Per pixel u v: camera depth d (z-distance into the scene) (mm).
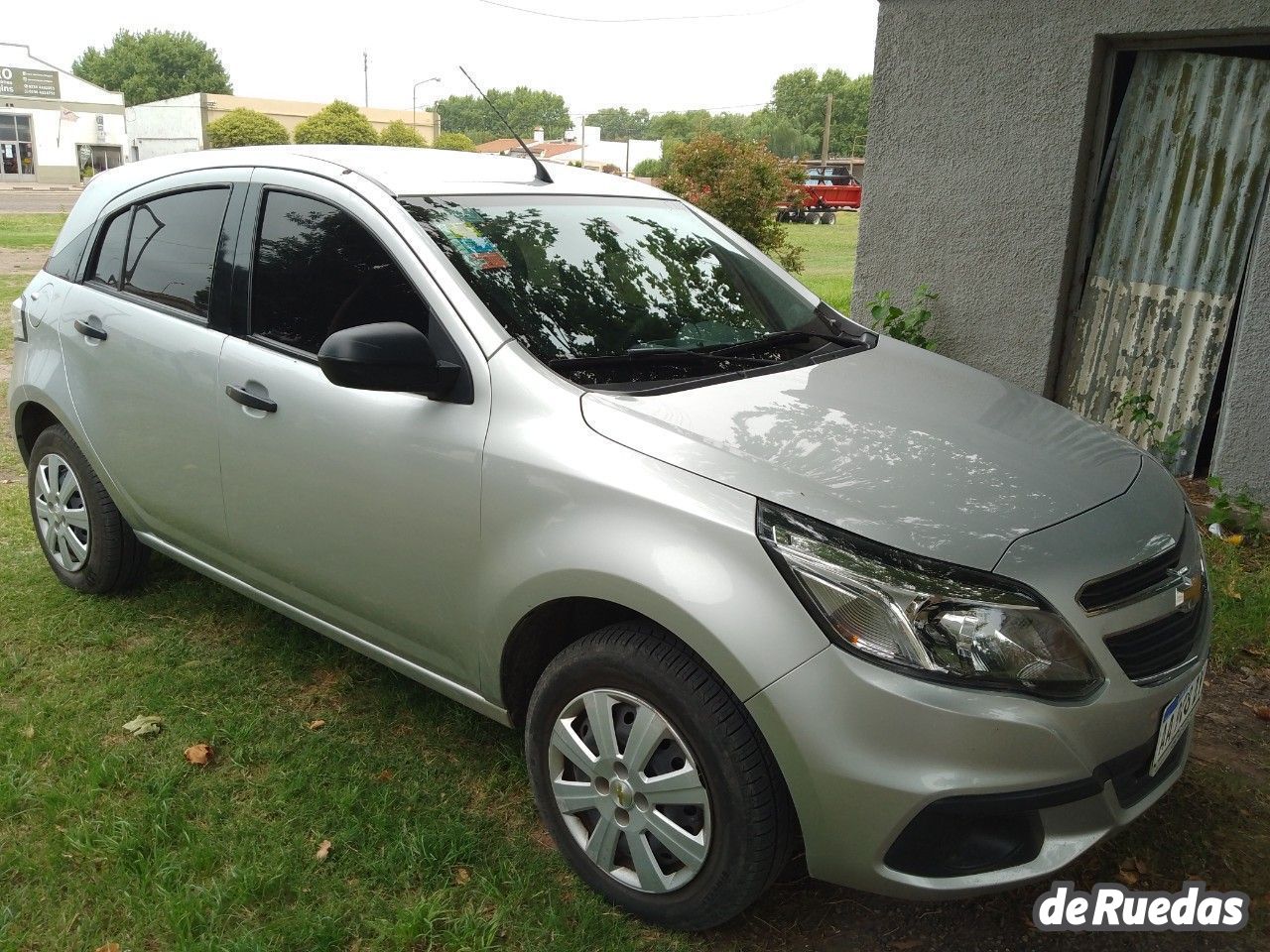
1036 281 5738
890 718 2064
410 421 2715
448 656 2799
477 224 2977
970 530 2209
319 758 3084
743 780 2197
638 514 2305
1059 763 2090
